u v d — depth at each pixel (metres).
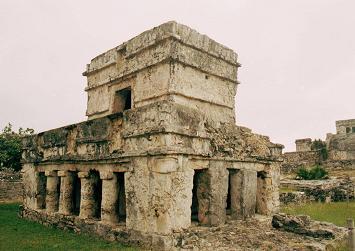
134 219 8.40
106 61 13.61
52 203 12.19
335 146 38.66
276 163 11.96
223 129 10.43
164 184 7.79
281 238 8.30
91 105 14.51
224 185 9.39
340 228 9.34
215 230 8.57
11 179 22.56
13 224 12.14
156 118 8.06
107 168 9.58
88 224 9.92
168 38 10.99
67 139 11.52
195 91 11.70
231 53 13.28
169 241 7.59
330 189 19.41
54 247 8.51
